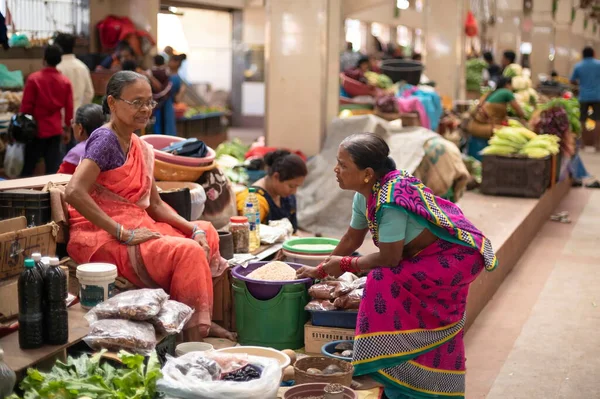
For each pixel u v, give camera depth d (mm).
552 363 5020
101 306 3725
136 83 4055
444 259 3568
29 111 7691
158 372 3127
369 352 3584
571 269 7340
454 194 7793
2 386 2992
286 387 3576
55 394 3033
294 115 8352
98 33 11258
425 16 14242
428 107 10062
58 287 3426
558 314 6016
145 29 11305
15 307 3691
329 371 3570
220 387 3061
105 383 3111
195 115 12875
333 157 7785
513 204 8727
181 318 3852
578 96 15789
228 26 19547
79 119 4996
